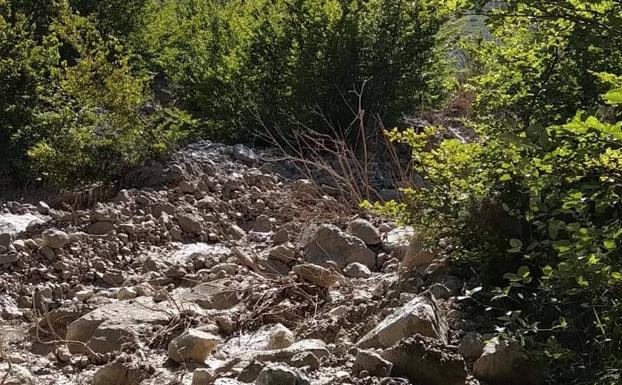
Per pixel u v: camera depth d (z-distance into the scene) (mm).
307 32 9711
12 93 8727
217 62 10594
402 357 3969
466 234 4941
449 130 9359
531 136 3463
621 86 3371
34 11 11141
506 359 3994
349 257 6039
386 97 9523
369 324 4703
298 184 7734
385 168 8812
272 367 3670
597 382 3746
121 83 8500
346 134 9188
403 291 5000
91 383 4547
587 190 3896
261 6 10836
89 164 8195
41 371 4797
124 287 5898
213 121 9992
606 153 3344
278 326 4777
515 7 3920
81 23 9164
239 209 7645
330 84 9438
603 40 4473
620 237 3934
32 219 7332
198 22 12031
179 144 9375
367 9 9828
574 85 4914
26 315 5797
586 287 3686
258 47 10109
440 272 5090
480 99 5344
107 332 5012
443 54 10172
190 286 6047
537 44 5094
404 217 5082
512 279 3971
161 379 4426
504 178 3873
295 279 5555
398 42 9570
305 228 6676
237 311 5332
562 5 3840
